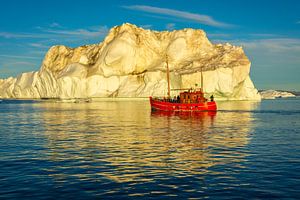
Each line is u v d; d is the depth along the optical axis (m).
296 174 18.95
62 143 30.62
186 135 35.94
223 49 166.38
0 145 29.72
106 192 15.93
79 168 20.61
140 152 25.78
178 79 141.00
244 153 25.27
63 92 160.62
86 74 162.75
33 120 58.34
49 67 191.50
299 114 69.81
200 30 175.00
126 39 166.75
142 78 156.50
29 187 16.75
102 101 149.38
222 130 40.72
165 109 80.06
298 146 28.58
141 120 55.75
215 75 137.50
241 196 15.30
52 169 20.39
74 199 15.01
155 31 187.12
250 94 154.38
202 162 22.11
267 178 18.17
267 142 30.97
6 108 105.00
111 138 33.66
